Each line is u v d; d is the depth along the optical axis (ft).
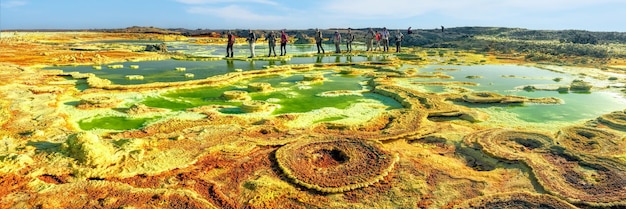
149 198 21.80
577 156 27.07
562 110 40.57
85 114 38.24
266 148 29.60
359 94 49.57
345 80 60.59
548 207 21.01
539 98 45.21
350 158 27.55
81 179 23.50
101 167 24.57
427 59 90.07
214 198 22.40
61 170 24.11
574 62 81.05
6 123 33.04
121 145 27.30
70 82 54.49
